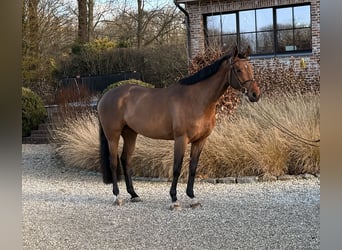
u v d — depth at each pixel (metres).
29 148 13.74
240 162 8.19
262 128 8.70
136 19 25.75
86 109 12.44
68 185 8.54
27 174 9.87
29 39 22.55
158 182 8.34
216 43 14.82
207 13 16.59
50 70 22.95
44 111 15.84
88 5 25.67
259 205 6.14
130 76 20.41
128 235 4.98
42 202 6.96
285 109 9.19
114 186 6.70
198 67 11.06
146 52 21.81
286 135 8.34
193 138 6.12
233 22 16.59
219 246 4.43
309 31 15.73
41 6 22.97
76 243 4.74
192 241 4.64
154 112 6.28
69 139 10.54
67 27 24.94
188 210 6.07
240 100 9.57
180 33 25.20
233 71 5.82
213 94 6.01
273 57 15.79
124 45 23.91
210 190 7.40
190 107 6.05
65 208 6.49
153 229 5.19
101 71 22.38
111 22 26.59
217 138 8.41
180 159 6.10
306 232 4.75
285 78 12.54
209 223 5.33
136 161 8.74
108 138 6.78
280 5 15.77
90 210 6.32
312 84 12.71
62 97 13.32
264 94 10.91
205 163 8.27
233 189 7.39
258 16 16.30
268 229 4.95
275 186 7.43
